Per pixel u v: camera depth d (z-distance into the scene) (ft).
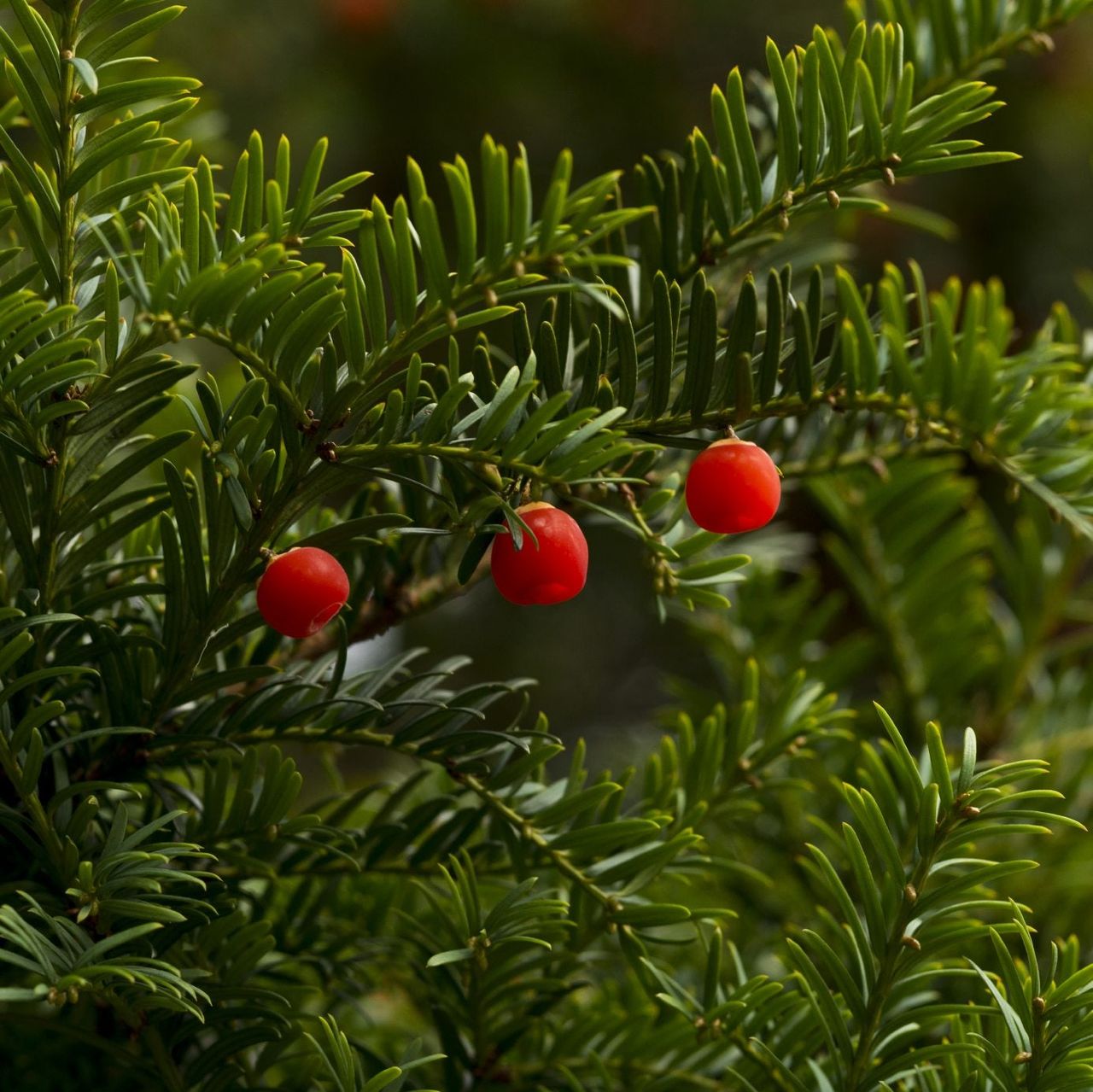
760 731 2.46
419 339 2.03
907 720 2.50
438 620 6.22
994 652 2.48
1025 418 2.16
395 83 5.96
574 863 2.17
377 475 2.06
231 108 5.79
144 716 2.10
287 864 2.18
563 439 2.04
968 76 2.27
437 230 2.00
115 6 2.06
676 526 2.17
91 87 2.02
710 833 2.43
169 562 2.08
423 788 2.46
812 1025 2.15
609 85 6.10
